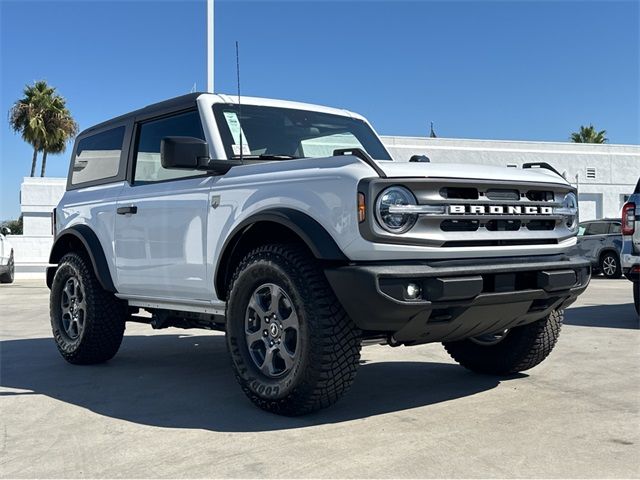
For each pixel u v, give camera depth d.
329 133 5.54
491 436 3.82
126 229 5.59
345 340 3.94
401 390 4.97
